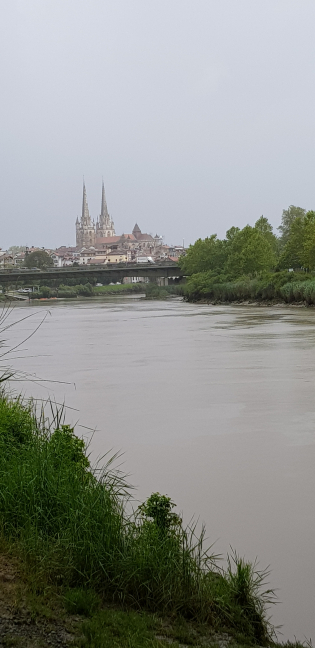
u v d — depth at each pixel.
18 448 10.95
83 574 7.45
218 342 45.31
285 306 90.25
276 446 17.41
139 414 21.80
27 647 5.91
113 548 7.98
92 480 9.79
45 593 6.88
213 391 26.06
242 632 7.59
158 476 14.85
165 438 18.47
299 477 14.71
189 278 133.00
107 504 8.86
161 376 30.55
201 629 7.34
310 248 89.38
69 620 6.60
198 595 7.72
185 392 26.00
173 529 9.21
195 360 36.09
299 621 8.49
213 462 16.02
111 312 92.25
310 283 87.12
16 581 7.00
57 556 7.58
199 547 9.00
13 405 13.76
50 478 9.08
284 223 149.88
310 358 35.03
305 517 12.20
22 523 8.21
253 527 11.73
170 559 8.06
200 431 19.30
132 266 154.38
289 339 45.34
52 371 32.97
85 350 43.16
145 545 8.17
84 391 26.61
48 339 52.19
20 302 130.12
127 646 6.28
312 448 17.14
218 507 12.83
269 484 14.23
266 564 10.16
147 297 151.62
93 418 21.20
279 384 27.22
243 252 112.06
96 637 6.28
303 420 20.41
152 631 6.89
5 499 8.46
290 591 9.27
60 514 8.47
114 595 7.46
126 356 39.12
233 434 18.84
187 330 56.56
